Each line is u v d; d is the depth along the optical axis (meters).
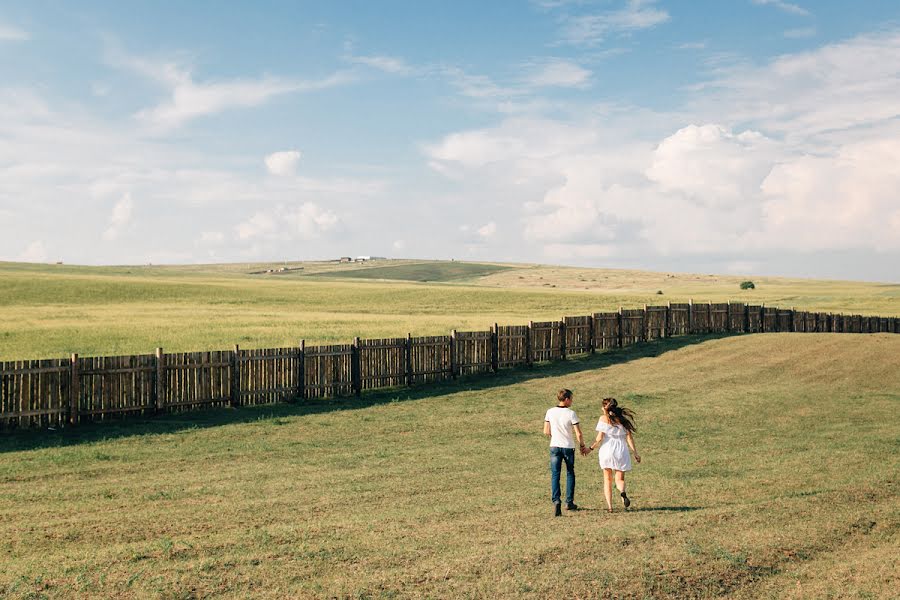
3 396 18.36
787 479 13.68
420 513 11.09
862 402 24.97
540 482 13.85
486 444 18.02
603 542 9.36
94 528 10.10
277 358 24.03
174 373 21.62
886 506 11.38
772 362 34.16
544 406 24.09
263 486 13.09
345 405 23.86
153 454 16.14
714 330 45.91
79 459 15.46
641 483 13.66
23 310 53.22
